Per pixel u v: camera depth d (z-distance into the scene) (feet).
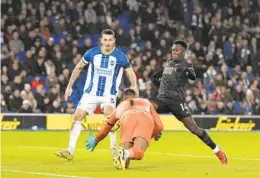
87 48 154.30
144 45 165.17
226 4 181.78
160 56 158.61
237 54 167.53
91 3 167.53
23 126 135.64
